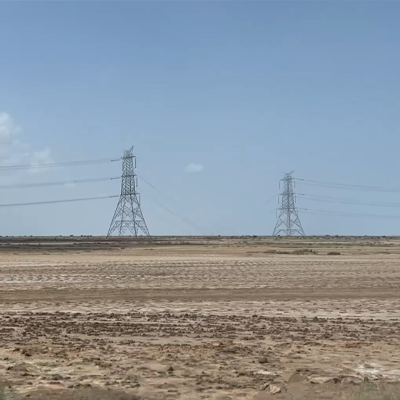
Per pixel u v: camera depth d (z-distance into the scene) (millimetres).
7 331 24203
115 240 178375
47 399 13180
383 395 13062
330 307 32531
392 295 38344
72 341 21938
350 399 13141
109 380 15656
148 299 36219
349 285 44906
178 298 36688
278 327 25500
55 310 31297
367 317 28797
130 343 21516
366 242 187625
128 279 49531
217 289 41781
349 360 18672
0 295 38312
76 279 49438
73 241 165250
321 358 18953
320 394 13766
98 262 71312
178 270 59562
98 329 24812
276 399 13453
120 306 32906
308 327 25578
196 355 19234
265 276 52906
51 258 79938
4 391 13562
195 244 145125
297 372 16812
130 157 171375
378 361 18531
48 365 17562
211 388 14812
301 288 42438
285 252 99250
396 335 23500
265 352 19844
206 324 26328
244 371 16891
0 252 94938
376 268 63312
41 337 22844
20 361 18141
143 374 16438
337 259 80375
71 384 15062
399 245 153125
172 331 24328
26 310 31297
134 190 172500
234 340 22312
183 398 13789
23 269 60000
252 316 28828
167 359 18547
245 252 100438
